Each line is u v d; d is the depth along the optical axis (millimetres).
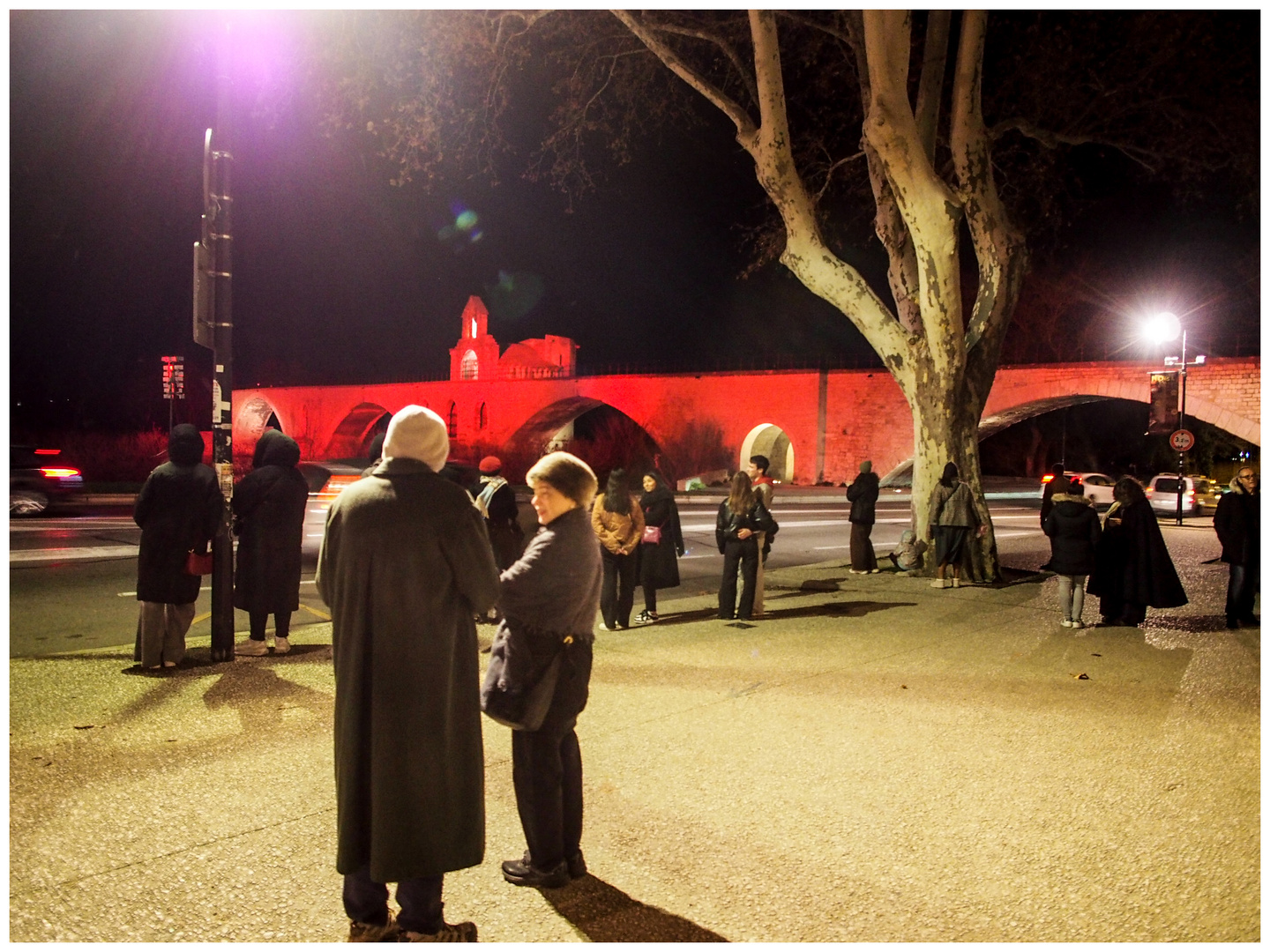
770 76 10992
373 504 2670
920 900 3098
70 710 5043
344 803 2652
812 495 36406
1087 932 2893
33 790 3883
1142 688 5906
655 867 3334
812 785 4141
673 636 7617
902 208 10641
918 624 8203
